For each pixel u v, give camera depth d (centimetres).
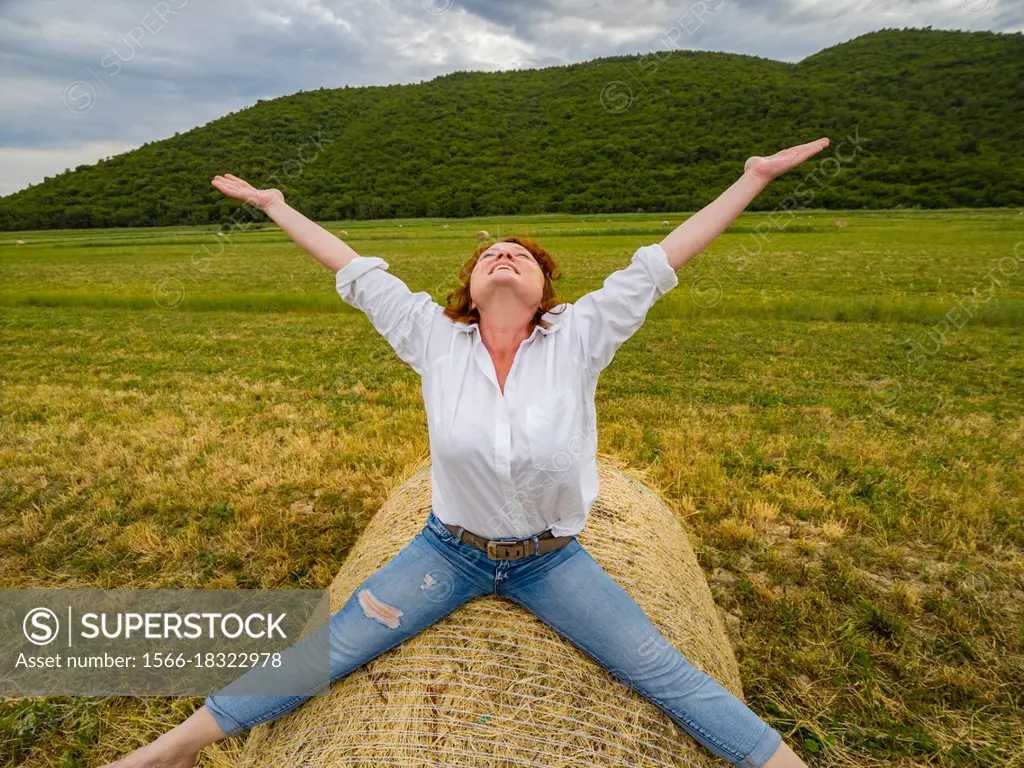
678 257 221
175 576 427
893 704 317
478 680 210
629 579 257
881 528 471
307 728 210
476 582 223
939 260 2653
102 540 474
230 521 492
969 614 384
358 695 212
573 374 217
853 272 2311
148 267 3161
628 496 316
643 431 677
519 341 221
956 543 454
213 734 213
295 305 1762
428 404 223
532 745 196
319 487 550
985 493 534
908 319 1429
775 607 385
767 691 326
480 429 206
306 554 445
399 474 540
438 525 226
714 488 530
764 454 616
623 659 212
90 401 833
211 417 750
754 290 1870
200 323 1503
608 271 2486
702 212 227
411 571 222
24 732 302
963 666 343
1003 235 3678
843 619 379
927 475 566
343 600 271
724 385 892
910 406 802
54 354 1155
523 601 223
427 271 2558
